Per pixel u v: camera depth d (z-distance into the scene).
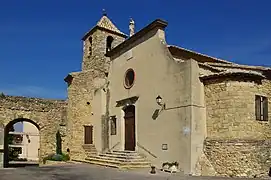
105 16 28.98
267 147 14.52
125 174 14.10
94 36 27.97
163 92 16.97
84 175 13.67
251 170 13.88
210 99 15.22
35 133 44.75
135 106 19.50
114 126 21.95
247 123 14.48
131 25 23.88
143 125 18.44
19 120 24.83
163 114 16.77
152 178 12.72
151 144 17.47
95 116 24.25
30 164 29.77
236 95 14.60
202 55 19.55
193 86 15.06
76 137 24.56
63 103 26.17
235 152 14.02
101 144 22.83
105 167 17.50
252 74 14.94
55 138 25.19
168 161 15.95
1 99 23.78
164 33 18.30
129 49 21.16
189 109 14.88
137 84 19.64
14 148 44.66
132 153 18.47
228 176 13.89
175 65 16.23
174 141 15.68
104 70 26.33
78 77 25.64
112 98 22.64
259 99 15.23
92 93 25.11
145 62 19.03
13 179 12.20
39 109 25.09
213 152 14.55
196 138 14.75
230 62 21.36
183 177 13.28
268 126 15.38
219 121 14.77
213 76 15.05
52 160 23.14
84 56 29.25
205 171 14.41
